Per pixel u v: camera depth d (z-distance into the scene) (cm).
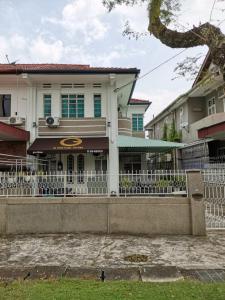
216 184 1120
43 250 872
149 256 806
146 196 1089
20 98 2100
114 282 590
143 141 2139
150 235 1040
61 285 570
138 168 2497
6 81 2077
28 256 816
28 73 1955
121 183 1116
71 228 1080
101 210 1079
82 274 662
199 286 558
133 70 1945
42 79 2069
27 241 975
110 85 2116
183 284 572
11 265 741
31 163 1858
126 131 2283
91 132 2073
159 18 568
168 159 3180
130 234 1055
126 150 2267
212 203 1106
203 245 909
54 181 1122
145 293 520
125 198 1073
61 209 1086
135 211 1068
